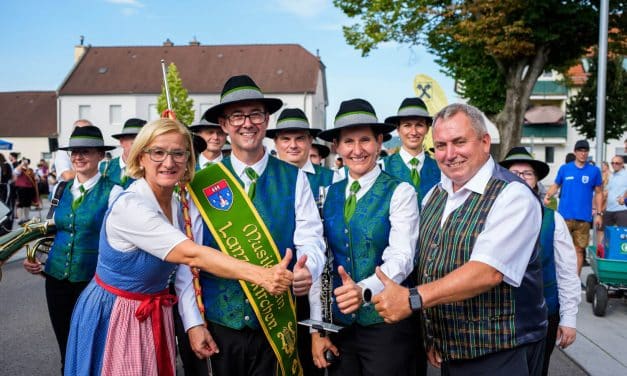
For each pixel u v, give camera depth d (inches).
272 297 110.0
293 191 118.4
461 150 91.4
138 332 95.0
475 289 84.0
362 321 112.0
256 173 116.7
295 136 196.1
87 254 152.3
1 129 1758.1
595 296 235.0
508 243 85.1
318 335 116.8
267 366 111.0
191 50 1654.8
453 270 90.7
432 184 183.3
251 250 110.1
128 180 202.7
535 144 1348.4
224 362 108.9
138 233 91.2
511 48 516.4
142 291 96.1
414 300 82.7
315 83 1541.6
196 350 104.9
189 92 1552.7
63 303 154.3
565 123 1306.6
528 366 93.7
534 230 88.3
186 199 111.8
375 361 111.3
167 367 98.7
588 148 315.9
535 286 92.1
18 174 610.5
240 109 113.6
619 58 866.1
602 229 322.3
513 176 92.4
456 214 93.1
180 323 130.3
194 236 110.7
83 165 156.1
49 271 154.3
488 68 670.5
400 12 543.8
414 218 114.3
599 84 327.6
